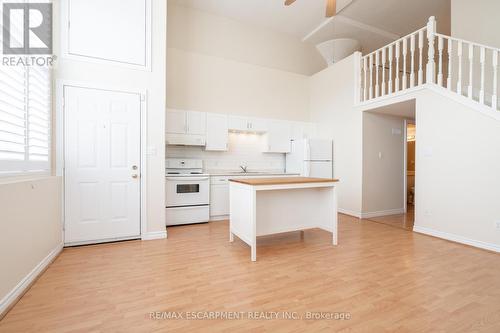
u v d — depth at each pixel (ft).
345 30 18.06
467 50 12.01
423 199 11.50
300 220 10.16
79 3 9.34
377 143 15.44
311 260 8.28
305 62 19.58
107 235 9.92
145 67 10.39
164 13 10.75
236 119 15.67
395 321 5.04
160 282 6.69
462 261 8.17
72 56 9.20
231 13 16.20
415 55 20.68
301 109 18.83
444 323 4.98
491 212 9.16
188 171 14.85
